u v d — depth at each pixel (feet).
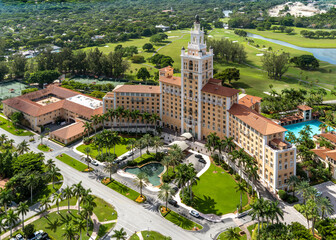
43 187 597.52
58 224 503.20
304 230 447.01
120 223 506.48
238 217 516.32
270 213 438.81
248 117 643.86
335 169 602.44
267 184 591.37
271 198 557.74
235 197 566.36
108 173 643.86
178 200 563.07
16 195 576.61
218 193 578.25
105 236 478.59
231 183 606.55
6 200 503.61
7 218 458.09
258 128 601.21
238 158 613.52
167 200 547.08
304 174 597.11
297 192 566.77
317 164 642.63
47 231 488.85
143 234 481.87
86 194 497.87
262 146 594.65
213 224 501.97
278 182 571.69
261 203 451.53
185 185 599.57
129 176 636.89
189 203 548.31
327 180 603.67
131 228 495.82
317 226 469.57
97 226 499.51
